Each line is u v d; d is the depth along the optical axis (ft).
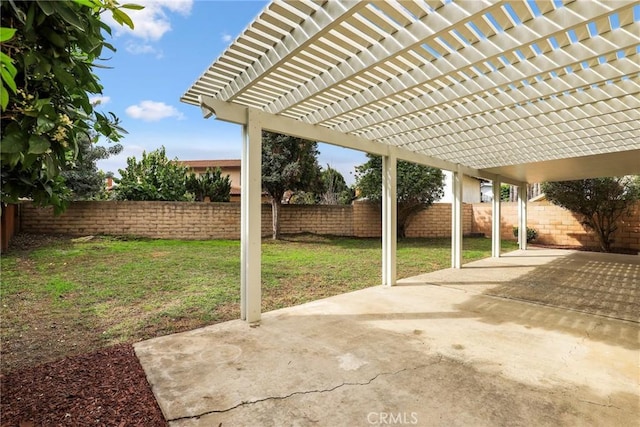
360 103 13.34
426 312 14.62
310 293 18.21
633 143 19.43
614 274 23.24
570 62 9.99
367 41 9.73
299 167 38.63
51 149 4.91
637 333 12.26
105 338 11.62
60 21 4.57
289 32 9.34
